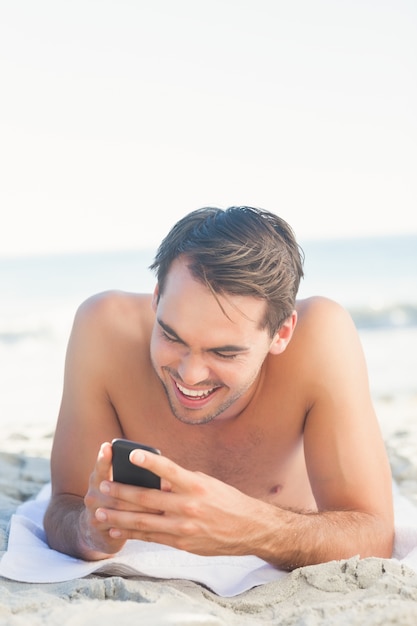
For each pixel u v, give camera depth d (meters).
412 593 2.04
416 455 4.31
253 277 2.07
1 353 13.66
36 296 26.77
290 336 2.37
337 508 2.43
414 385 9.09
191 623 1.83
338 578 2.17
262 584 2.21
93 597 2.06
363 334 15.49
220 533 2.05
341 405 2.47
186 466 2.63
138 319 2.61
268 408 2.52
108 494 2.03
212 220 2.16
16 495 3.48
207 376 2.14
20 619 1.82
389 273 29.80
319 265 32.88
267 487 2.69
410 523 2.85
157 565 2.29
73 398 2.58
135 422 2.60
